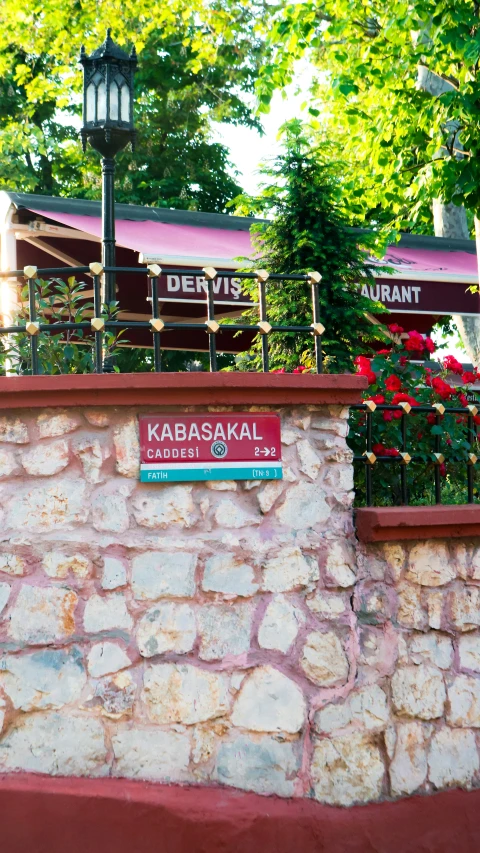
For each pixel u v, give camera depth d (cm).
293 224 757
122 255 1088
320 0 1016
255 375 460
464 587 520
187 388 450
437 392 574
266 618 464
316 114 1104
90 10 1623
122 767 441
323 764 466
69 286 534
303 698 466
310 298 746
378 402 548
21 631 442
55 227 972
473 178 859
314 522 479
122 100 693
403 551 501
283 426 476
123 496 452
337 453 487
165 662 448
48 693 440
